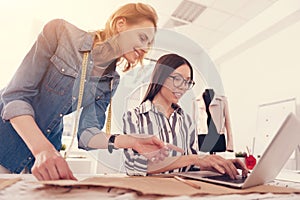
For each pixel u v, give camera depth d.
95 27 2.82
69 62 0.67
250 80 3.01
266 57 2.79
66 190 0.38
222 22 2.91
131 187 0.39
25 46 2.63
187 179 0.57
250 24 2.86
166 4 2.56
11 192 0.37
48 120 0.78
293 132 0.44
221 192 0.42
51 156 0.47
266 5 2.60
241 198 0.40
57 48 0.69
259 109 2.76
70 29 0.68
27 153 0.79
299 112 2.28
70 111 0.76
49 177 0.44
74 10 2.62
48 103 0.76
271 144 0.43
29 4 2.53
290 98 2.41
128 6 0.58
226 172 0.61
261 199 0.41
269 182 0.58
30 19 2.68
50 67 0.71
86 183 0.39
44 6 2.56
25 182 0.43
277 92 2.59
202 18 2.83
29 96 0.67
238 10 2.68
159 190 0.39
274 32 2.67
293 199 0.42
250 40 2.88
